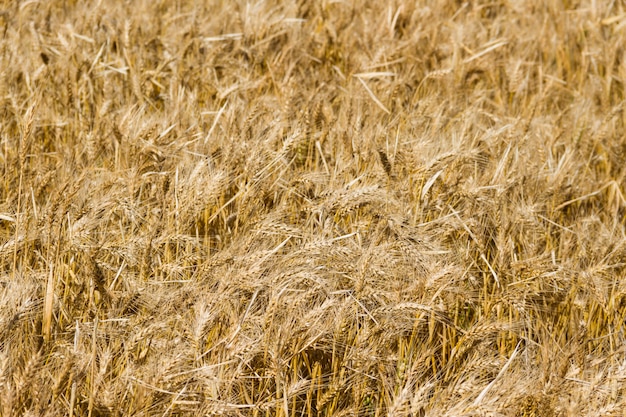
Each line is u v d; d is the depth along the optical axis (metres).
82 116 5.42
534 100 6.18
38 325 3.60
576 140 5.94
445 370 3.87
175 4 7.87
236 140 4.73
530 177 5.01
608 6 8.95
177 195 4.12
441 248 4.32
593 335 4.19
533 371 3.61
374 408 3.69
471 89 6.68
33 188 4.32
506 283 4.11
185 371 3.25
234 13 7.30
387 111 5.51
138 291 3.63
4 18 6.98
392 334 3.63
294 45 6.91
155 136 4.63
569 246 4.68
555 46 7.91
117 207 4.10
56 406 3.09
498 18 8.30
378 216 4.31
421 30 7.52
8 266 4.00
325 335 3.67
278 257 3.97
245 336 3.46
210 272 3.79
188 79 6.10
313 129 5.20
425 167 4.46
